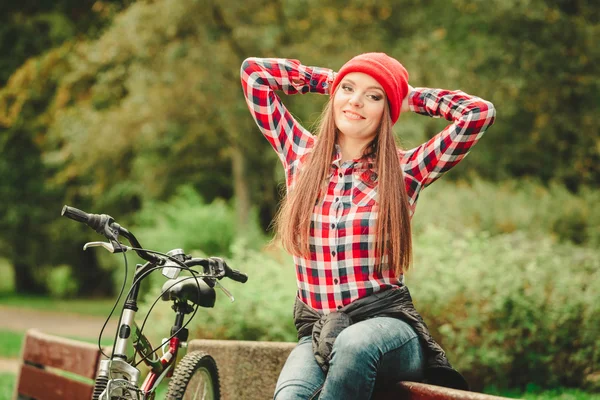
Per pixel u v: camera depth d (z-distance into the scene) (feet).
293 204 10.85
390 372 9.99
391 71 10.96
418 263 23.77
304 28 59.31
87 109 66.28
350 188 10.83
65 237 92.79
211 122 62.85
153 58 58.90
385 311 10.52
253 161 67.46
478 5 58.34
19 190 90.27
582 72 61.21
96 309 78.28
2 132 86.33
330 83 12.14
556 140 61.93
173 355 12.75
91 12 77.10
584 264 27.99
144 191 73.31
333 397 9.55
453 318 22.27
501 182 53.83
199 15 57.98
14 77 70.54
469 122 10.77
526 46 59.52
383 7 59.88
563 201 45.39
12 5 81.00
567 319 22.67
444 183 45.78
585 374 22.80
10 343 45.98
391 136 10.84
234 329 21.81
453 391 9.36
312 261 10.77
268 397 15.17
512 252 25.29
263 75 12.05
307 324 10.92
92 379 15.06
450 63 58.08
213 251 47.67
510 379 22.89
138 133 62.44
